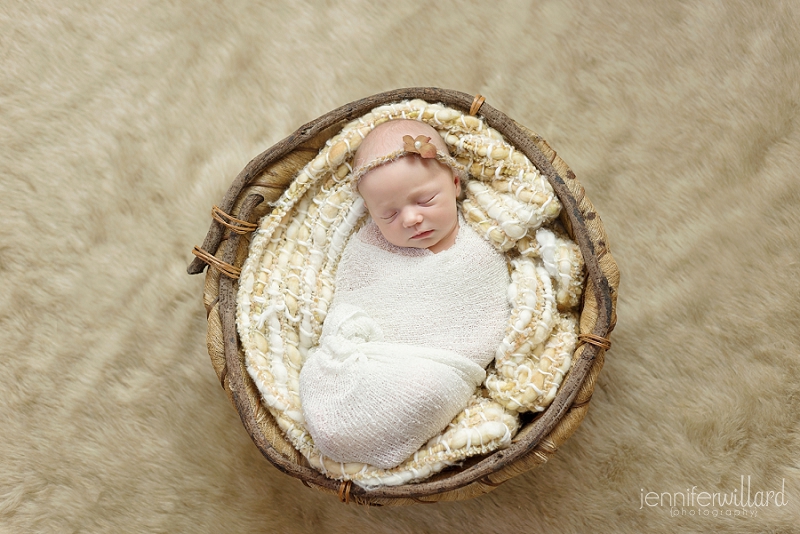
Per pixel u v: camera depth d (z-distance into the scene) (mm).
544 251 931
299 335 979
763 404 1000
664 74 1041
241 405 911
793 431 995
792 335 1004
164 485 1042
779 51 1025
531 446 871
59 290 1060
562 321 935
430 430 903
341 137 952
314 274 979
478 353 935
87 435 1050
